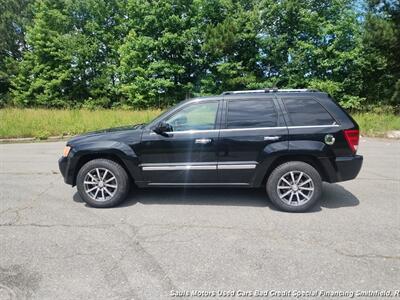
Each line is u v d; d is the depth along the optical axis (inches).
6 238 153.7
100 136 200.1
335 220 173.6
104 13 1274.6
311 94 191.9
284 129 185.9
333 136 183.3
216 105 193.6
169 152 192.2
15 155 390.9
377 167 305.1
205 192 226.4
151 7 1039.6
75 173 202.1
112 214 185.9
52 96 1211.2
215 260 132.0
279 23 971.9
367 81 914.1
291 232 158.7
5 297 107.8
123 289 112.7
